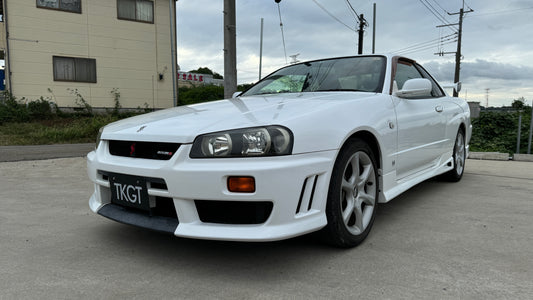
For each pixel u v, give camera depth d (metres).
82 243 2.30
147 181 1.94
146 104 15.34
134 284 1.75
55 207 3.16
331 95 2.52
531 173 5.08
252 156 1.74
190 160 1.81
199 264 1.98
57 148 8.05
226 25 5.86
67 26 13.55
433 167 3.52
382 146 2.43
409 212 2.99
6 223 2.70
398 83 2.98
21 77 12.92
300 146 1.83
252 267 1.94
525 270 1.87
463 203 3.28
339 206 2.05
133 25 14.81
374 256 2.06
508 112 10.34
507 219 2.78
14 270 1.90
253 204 1.82
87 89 14.09
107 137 2.23
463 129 4.36
